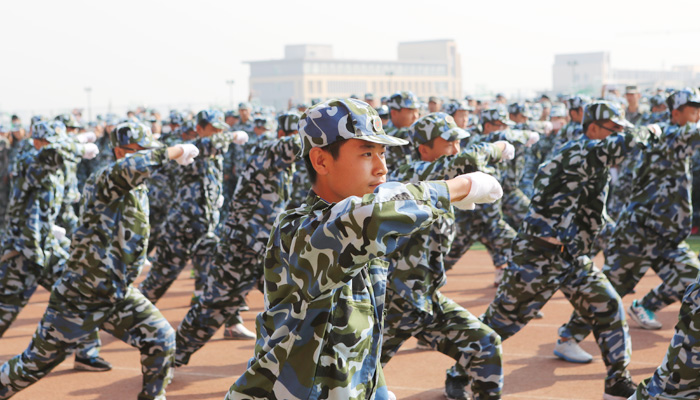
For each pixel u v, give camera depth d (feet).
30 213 22.84
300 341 9.07
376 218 8.13
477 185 8.72
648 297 26.18
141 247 17.15
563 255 18.25
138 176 16.05
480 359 15.48
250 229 21.93
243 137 28.02
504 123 35.12
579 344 24.85
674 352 14.74
